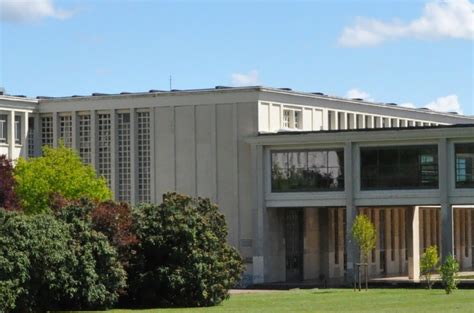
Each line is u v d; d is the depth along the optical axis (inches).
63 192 3609.7
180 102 4165.8
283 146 3959.2
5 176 3334.2
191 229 2861.7
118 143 4266.7
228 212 4069.9
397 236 4677.7
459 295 3011.8
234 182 4060.0
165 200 2930.6
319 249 4274.1
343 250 4382.4
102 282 2674.7
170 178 4178.2
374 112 4697.3
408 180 3782.0
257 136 3978.8
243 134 4042.8
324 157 3907.5
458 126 3681.1
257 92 4023.1
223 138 4087.1
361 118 4611.2
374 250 4503.0
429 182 3747.5
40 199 3599.9
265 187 3988.7
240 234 4042.8
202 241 2876.5
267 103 4079.7
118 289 2711.6
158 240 2859.3
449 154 3725.4
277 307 2613.2
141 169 4232.3
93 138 4293.8
